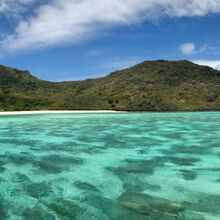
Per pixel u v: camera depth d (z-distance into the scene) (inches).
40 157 439.2
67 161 412.5
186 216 214.5
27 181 309.6
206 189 282.5
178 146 546.9
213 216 214.4
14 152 482.0
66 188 284.7
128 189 282.7
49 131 815.7
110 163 400.8
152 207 233.5
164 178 322.0
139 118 1460.4
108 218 211.6
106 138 663.8
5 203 243.0
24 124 1066.1
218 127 928.9
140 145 558.9
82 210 227.8
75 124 1067.3
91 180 314.7
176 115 1797.5
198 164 395.5
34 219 210.4
